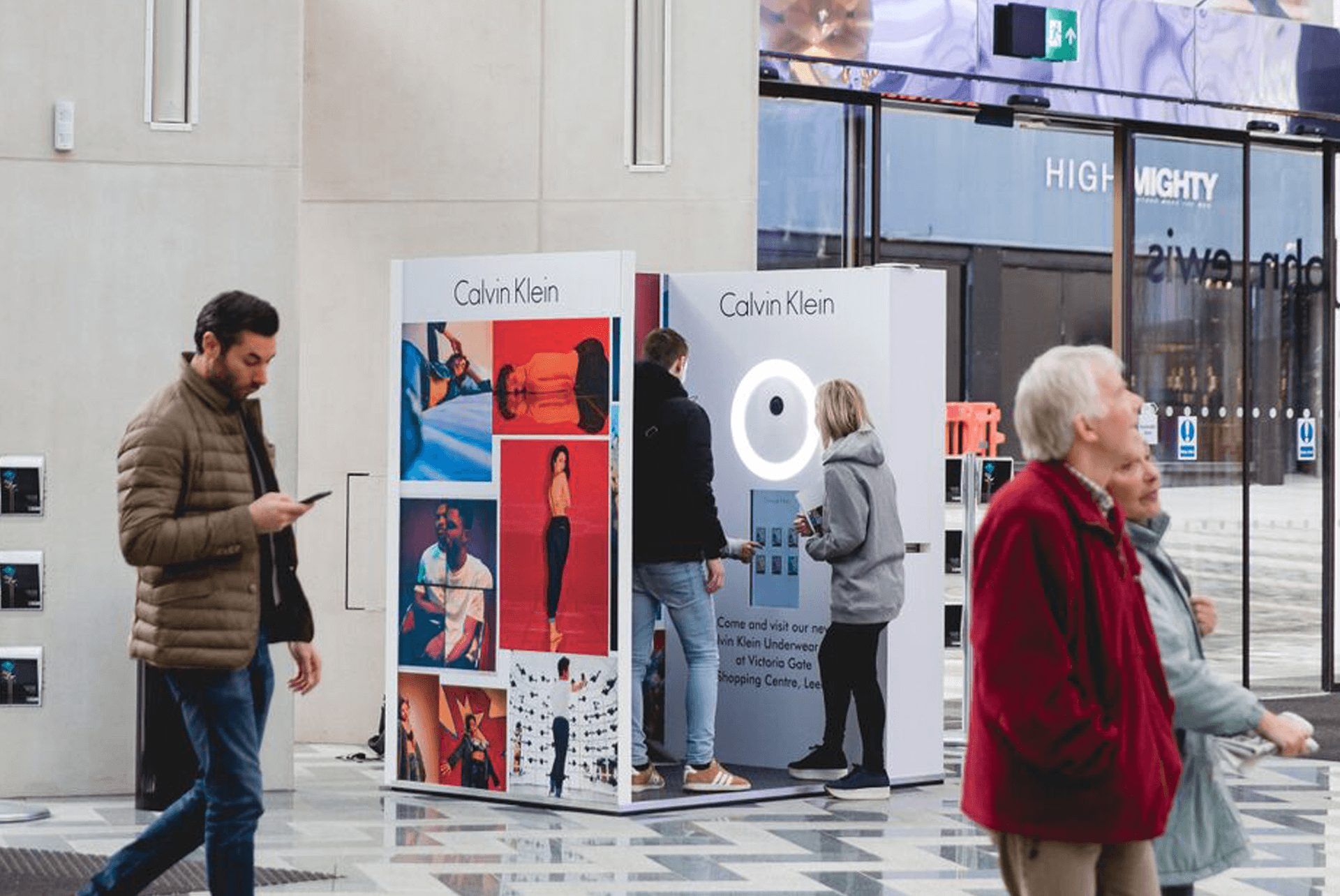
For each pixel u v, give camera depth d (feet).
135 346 34.24
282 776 34.78
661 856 28.68
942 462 35.76
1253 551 53.26
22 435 33.81
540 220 41.98
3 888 25.89
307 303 42.39
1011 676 14.34
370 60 42.32
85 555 33.94
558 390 32.30
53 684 33.81
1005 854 15.07
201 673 20.92
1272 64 53.01
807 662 35.65
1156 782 14.65
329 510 42.27
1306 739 15.39
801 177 45.06
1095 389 14.90
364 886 26.21
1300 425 53.98
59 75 34.04
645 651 33.88
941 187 48.39
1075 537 14.55
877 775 34.04
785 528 35.81
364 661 42.09
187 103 34.50
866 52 45.39
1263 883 27.63
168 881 26.81
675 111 41.88
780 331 35.70
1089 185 51.57
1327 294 54.54
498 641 33.22
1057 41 48.52
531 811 32.68
